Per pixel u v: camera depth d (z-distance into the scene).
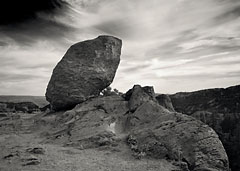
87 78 28.05
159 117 20.00
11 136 22.17
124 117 22.64
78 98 27.39
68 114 24.88
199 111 26.30
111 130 20.38
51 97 28.89
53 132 22.33
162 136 17.02
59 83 28.27
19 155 15.40
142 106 22.36
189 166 14.55
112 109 24.00
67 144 18.69
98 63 28.95
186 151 15.45
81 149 17.56
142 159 15.55
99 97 27.22
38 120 26.86
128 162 14.95
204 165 14.29
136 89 25.47
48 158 15.14
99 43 29.94
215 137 16.19
